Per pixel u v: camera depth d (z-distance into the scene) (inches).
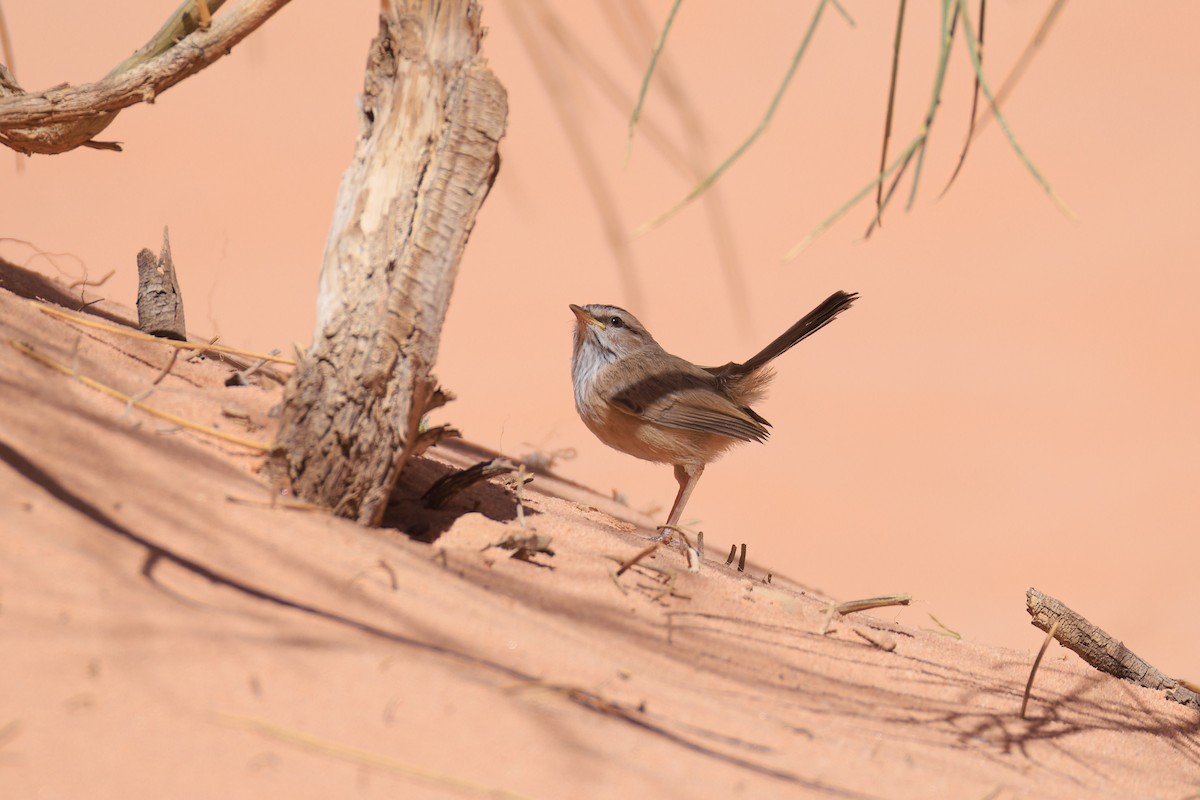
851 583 761.0
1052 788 255.4
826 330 1211.2
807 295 1261.1
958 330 1222.3
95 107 346.6
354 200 284.5
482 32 288.8
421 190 281.1
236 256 1147.3
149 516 234.1
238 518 249.8
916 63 1680.6
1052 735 299.1
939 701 303.1
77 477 238.7
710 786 196.9
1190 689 362.3
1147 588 780.0
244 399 318.3
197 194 1279.5
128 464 253.8
